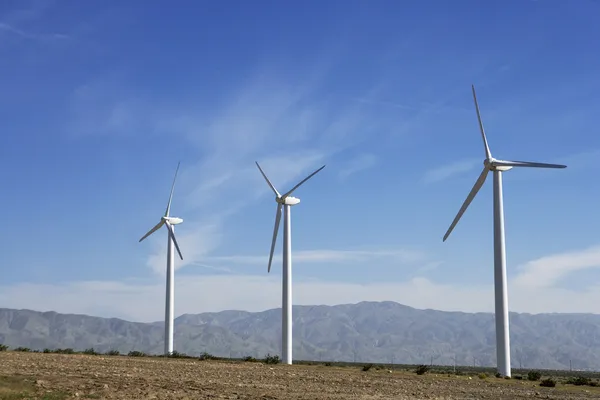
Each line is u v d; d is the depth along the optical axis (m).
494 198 92.31
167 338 121.75
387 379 62.50
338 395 41.56
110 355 89.62
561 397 50.66
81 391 34.69
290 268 108.50
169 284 124.19
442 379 69.38
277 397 37.09
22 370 46.31
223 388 41.56
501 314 89.19
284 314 107.12
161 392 36.38
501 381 75.19
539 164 92.38
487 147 93.94
